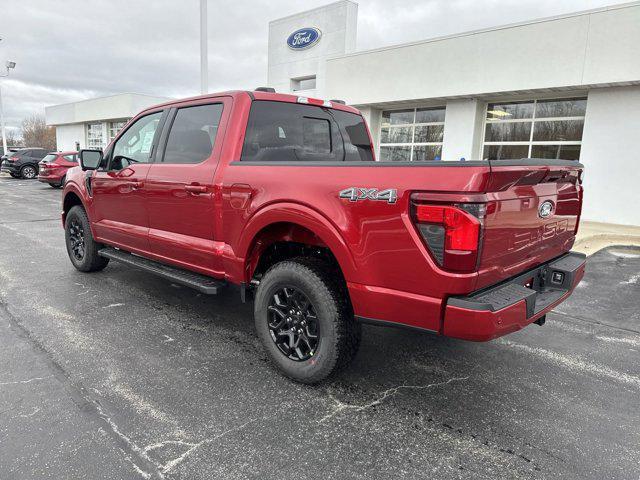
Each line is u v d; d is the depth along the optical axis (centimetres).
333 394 301
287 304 316
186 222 382
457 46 1264
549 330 431
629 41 990
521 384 322
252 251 339
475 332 230
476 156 1350
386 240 251
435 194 231
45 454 232
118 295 496
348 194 265
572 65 1071
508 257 260
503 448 248
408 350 376
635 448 250
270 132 377
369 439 253
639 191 1051
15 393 289
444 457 239
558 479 224
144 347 365
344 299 292
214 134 370
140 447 240
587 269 684
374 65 1459
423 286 242
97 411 272
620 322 458
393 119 1558
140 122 457
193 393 297
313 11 1967
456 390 311
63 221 591
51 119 4172
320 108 424
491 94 1237
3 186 2097
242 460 232
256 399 292
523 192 262
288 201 297
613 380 331
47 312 439
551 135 1216
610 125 1077
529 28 1129
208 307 465
